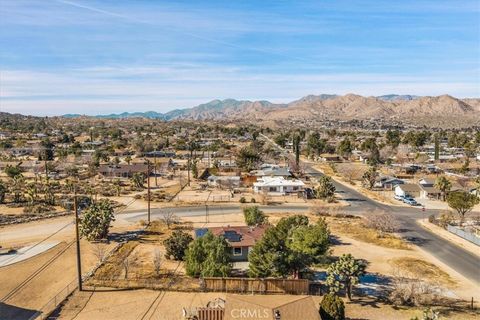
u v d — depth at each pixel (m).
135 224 66.06
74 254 50.28
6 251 50.88
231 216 72.56
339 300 32.78
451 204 68.88
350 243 57.88
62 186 96.44
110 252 51.12
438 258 52.88
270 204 83.44
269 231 41.75
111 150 170.62
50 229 61.62
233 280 39.31
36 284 41.41
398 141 193.00
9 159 146.75
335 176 123.94
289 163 135.00
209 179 105.31
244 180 105.94
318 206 76.75
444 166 133.38
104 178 112.31
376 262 50.28
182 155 165.75
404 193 92.19
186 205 81.56
